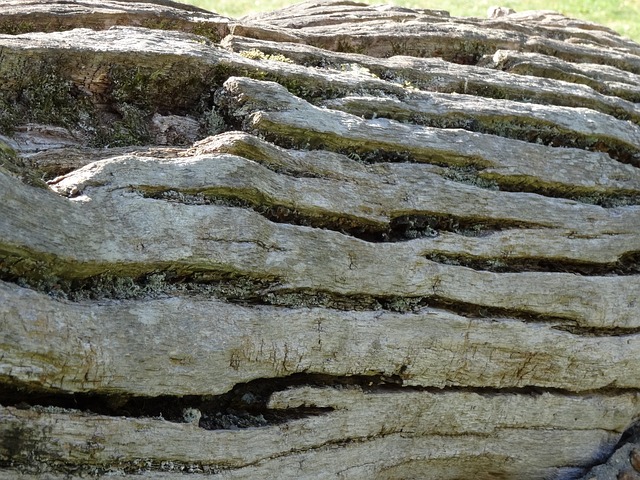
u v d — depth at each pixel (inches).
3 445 30.6
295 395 37.4
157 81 39.2
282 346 36.6
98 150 36.4
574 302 43.7
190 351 34.1
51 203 31.9
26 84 36.9
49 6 42.7
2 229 30.5
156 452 33.7
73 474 32.1
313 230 37.7
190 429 34.4
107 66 38.1
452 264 41.2
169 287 34.9
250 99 38.6
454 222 41.6
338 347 38.0
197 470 34.8
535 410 43.6
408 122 42.8
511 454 43.8
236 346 35.3
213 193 35.6
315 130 39.0
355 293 38.6
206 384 34.7
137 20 44.1
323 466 38.3
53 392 31.9
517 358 42.6
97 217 32.9
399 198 40.1
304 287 37.3
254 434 36.0
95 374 32.0
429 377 40.8
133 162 34.4
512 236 42.5
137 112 39.1
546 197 44.2
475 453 42.9
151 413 34.2
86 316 32.2
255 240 36.0
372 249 38.9
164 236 34.1
